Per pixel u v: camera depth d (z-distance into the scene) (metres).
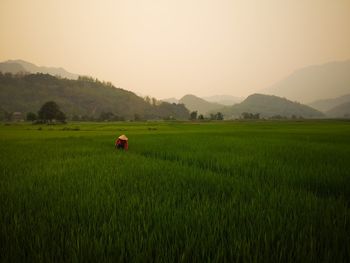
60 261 2.17
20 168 7.01
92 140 19.34
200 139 19.08
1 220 3.02
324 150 11.70
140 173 6.33
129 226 2.87
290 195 4.23
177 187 4.87
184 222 2.96
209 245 2.38
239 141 17.16
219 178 5.75
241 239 2.48
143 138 20.36
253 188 4.85
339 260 2.22
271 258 2.19
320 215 3.26
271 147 13.12
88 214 3.24
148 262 2.19
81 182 5.19
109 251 2.29
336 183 5.36
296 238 2.61
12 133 30.94
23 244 2.45
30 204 3.68
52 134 28.55
